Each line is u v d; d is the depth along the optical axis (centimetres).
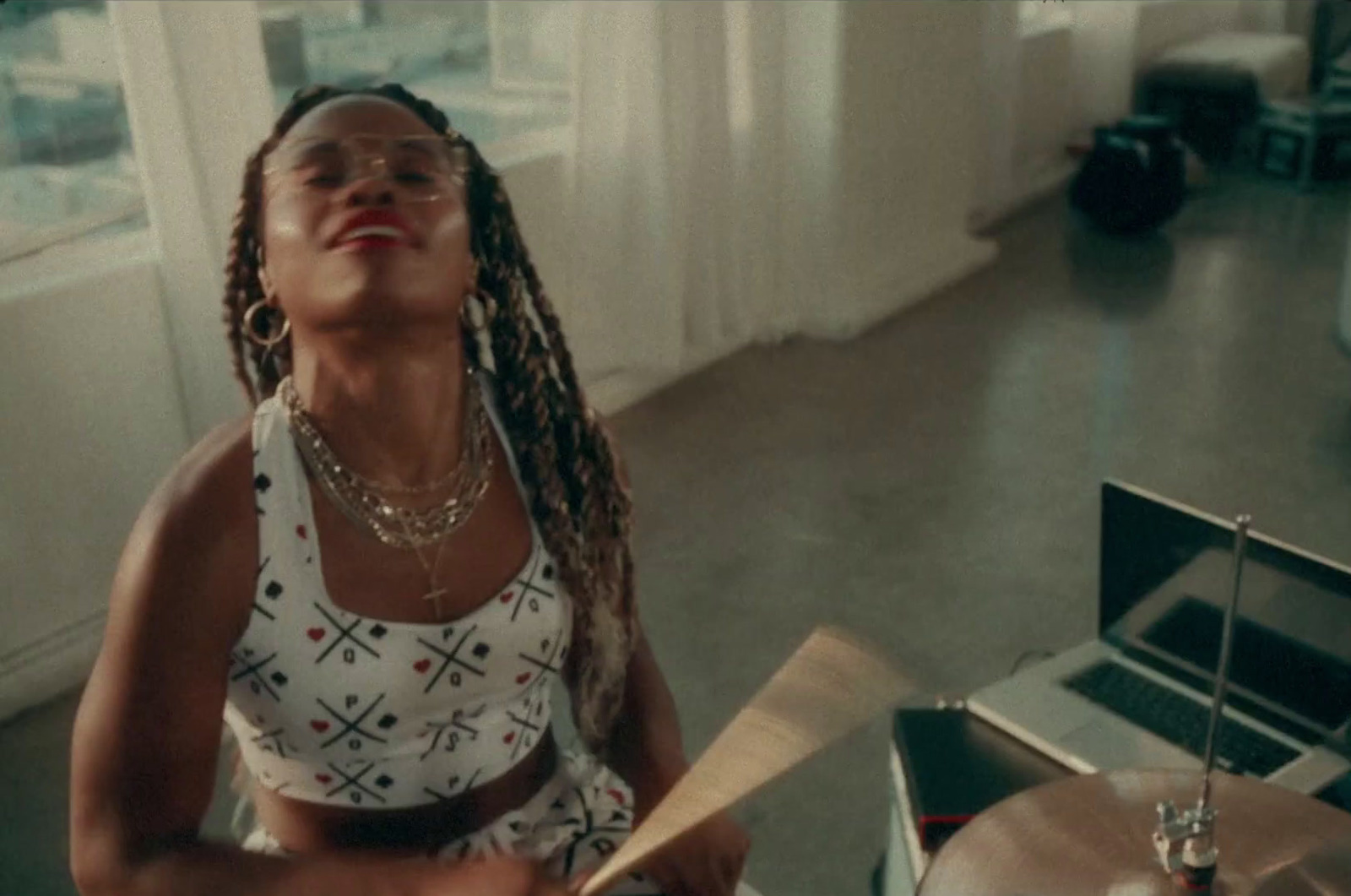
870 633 223
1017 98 523
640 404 335
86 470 213
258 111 218
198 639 83
